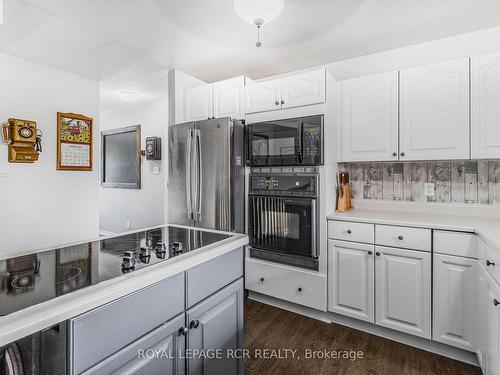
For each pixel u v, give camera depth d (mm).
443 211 2348
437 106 2088
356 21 2121
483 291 1580
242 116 2748
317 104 2293
